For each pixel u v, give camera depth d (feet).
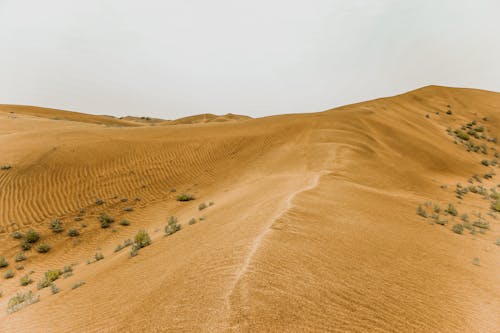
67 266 36.37
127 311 15.56
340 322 12.86
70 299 21.63
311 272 16.89
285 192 38.42
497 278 22.75
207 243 23.07
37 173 66.03
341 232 25.25
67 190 61.87
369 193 45.37
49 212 54.03
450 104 211.00
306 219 26.43
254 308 12.62
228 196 51.78
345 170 60.85
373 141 95.09
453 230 35.99
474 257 27.30
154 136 103.24
